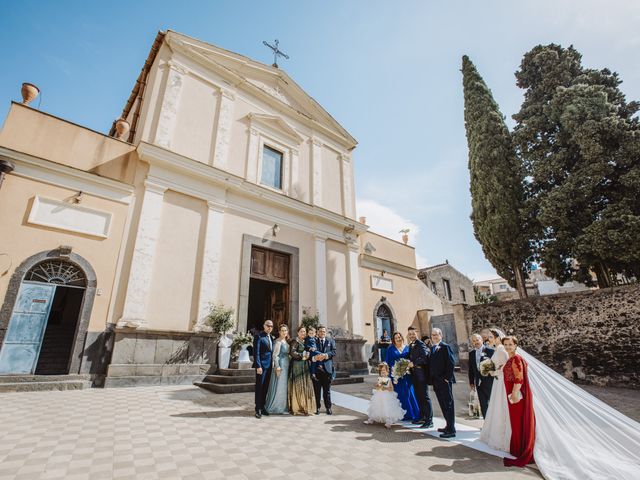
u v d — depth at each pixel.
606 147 11.30
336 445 4.14
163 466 3.25
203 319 9.30
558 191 11.73
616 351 9.82
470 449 4.14
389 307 15.55
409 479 3.21
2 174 7.39
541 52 13.82
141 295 8.48
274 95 14.20
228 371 8.37
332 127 16.33
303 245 12.84
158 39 11.24
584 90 11.97
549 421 3.80
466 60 16.47
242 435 4.38
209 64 12.02
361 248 15.44
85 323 7.66
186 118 10.94
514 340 4.32
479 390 5.70
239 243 10.96
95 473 3.02
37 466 3.10
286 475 3.18
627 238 9.92
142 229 8.94
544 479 3.29
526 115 13.83
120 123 9.98
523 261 13.56
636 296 9.74
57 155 8.27
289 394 5.95
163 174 9.74
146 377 7.84
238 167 11.84
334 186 15.38
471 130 15.45
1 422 4.32
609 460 3.46
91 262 8.09
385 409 5.07
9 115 7.89
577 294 10.80
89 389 6.99
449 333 15.45
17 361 6.91
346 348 12.55
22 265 7.23
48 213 7.79
